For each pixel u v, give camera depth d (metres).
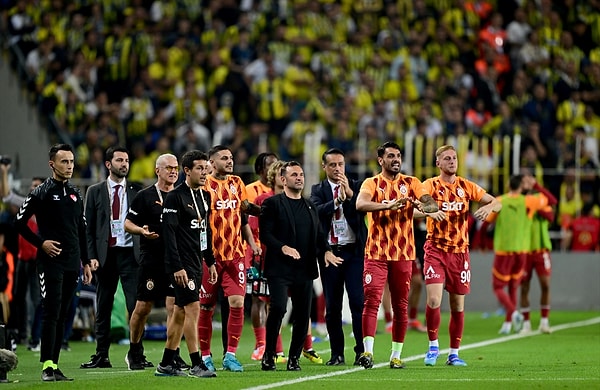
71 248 29.92
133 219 32.66
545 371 32.03
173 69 71.69
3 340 30.17
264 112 69.56
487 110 71.50
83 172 62.53
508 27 75.75
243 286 32.53
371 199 32.34
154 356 38.69
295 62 71.38
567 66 74.69
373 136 64.25
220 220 32.25
